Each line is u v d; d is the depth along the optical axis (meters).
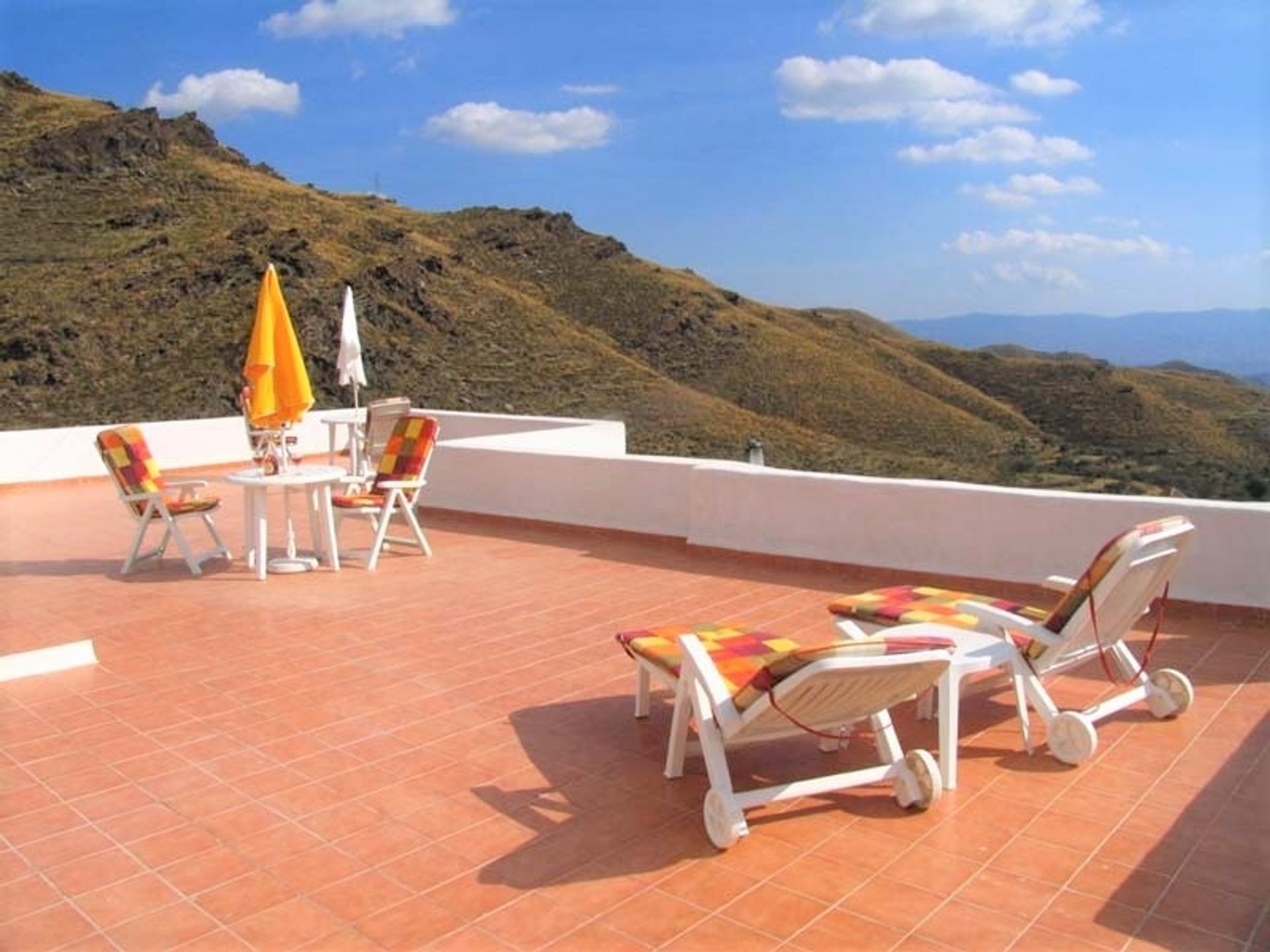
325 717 4.38
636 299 51.66
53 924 2.85
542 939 2.73
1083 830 3.29
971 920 2.79
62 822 3.46
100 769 3.89
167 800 3.62
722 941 2.71
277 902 2.95
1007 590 6.16
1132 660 4.28
